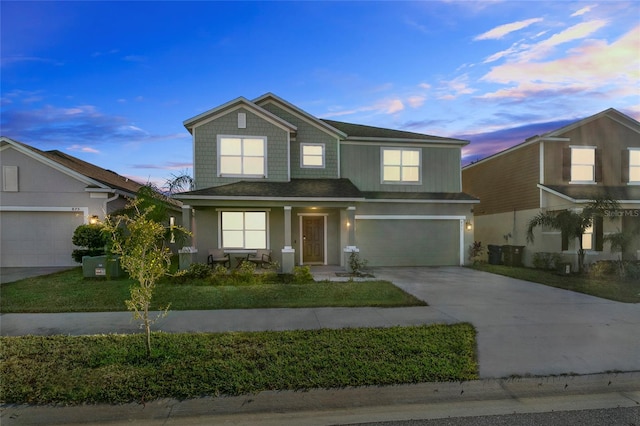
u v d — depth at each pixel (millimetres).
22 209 13094
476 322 5840
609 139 14688
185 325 5539
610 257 13477
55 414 3029
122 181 19281
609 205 11531
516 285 9508
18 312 6250
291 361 4031
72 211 13328
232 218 13039
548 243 13773
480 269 13055
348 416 3111
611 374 3857
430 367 3906
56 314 6141
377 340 4797
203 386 3408
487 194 18078
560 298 7824
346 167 14406
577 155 14602
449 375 3723
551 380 3746
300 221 13586
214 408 3178
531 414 3174
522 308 6844
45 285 8805
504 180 16625
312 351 4352
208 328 5379
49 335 5004
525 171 15180
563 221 11734
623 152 14711
